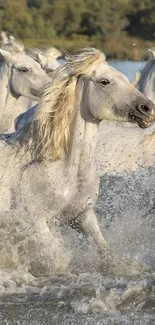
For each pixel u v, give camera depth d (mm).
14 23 64625
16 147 12430
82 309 10602
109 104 11641
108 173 16109
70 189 11938
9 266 12398
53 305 10836
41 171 11977
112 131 16984
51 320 10266
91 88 11734
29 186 12062
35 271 12172
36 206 12023
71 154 11891
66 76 11734
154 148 16312
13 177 12227
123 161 16219
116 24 62969
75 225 12406
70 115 11812
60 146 11852
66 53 12258
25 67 18734
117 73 11766
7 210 12219
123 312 10539
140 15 64438
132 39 61156
